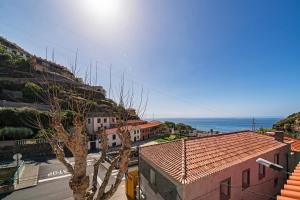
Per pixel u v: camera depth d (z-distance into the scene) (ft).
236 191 42.42
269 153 55.26
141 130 188.85
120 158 25.73
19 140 119.24
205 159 42.16
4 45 243.60
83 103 24.40
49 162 100.73
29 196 60.75
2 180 69.31
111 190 23.88
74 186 21.43
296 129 164.45
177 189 33.94
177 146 50.72
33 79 183.62
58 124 22.35
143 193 54.39
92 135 155.33
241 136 65.98
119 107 27.86
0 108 135.54
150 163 48.37
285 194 16.01
